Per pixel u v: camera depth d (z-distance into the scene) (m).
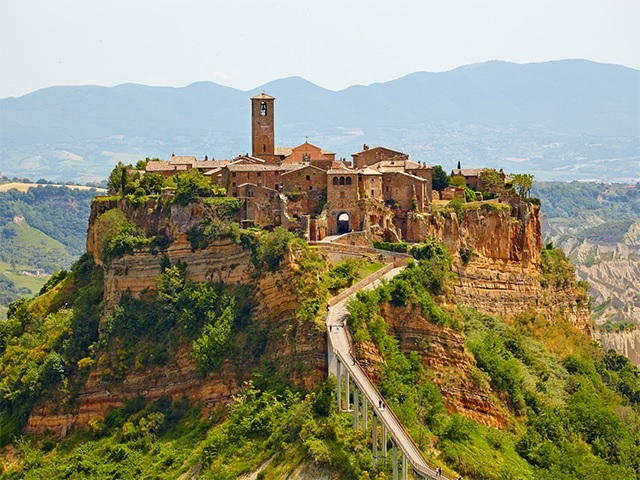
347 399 169.25
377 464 159.38
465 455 171.75
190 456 190.00
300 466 165.38
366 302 190.50
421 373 189.00
